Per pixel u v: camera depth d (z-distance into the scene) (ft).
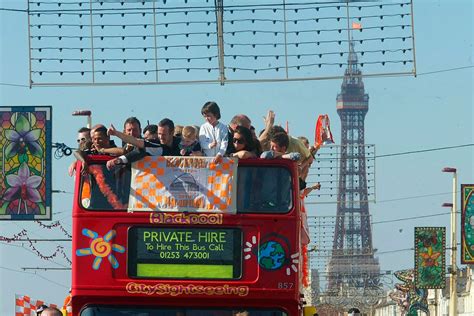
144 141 60.75
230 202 59.52
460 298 440.45
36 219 130.21
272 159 59.98
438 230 232.94
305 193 70.03
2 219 129.70
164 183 59.67
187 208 59.47
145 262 59.11
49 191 130.21
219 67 93.40
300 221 60.34
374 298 508.94
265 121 67.87
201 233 59.41
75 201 59.47
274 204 59.72
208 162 59.88
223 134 63.57
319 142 71.92
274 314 59.47
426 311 333.42
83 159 59.67
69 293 64.75
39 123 129.90
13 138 130.11
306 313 65.16
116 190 59.67
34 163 130.11
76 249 59.26
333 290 482.69
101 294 58.90
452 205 251.39
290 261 59.31
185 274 59.11
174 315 59.41
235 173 59.82
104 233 59.26
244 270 59.26
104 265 59.06
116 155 61.00
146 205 59.41
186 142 63.10
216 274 59.21
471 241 198.39
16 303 131.13
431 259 232.12
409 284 327.88
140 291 58.90
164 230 59.36
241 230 59.47
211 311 59.52
